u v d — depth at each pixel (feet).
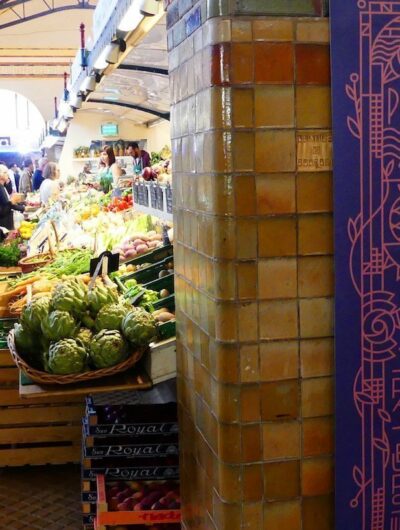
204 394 6.24
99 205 27.86
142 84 26.71
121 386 9.43
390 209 5.54
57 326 9.73
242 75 5.33
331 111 5.42
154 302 11.71
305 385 5.70
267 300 5.56
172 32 6.86
